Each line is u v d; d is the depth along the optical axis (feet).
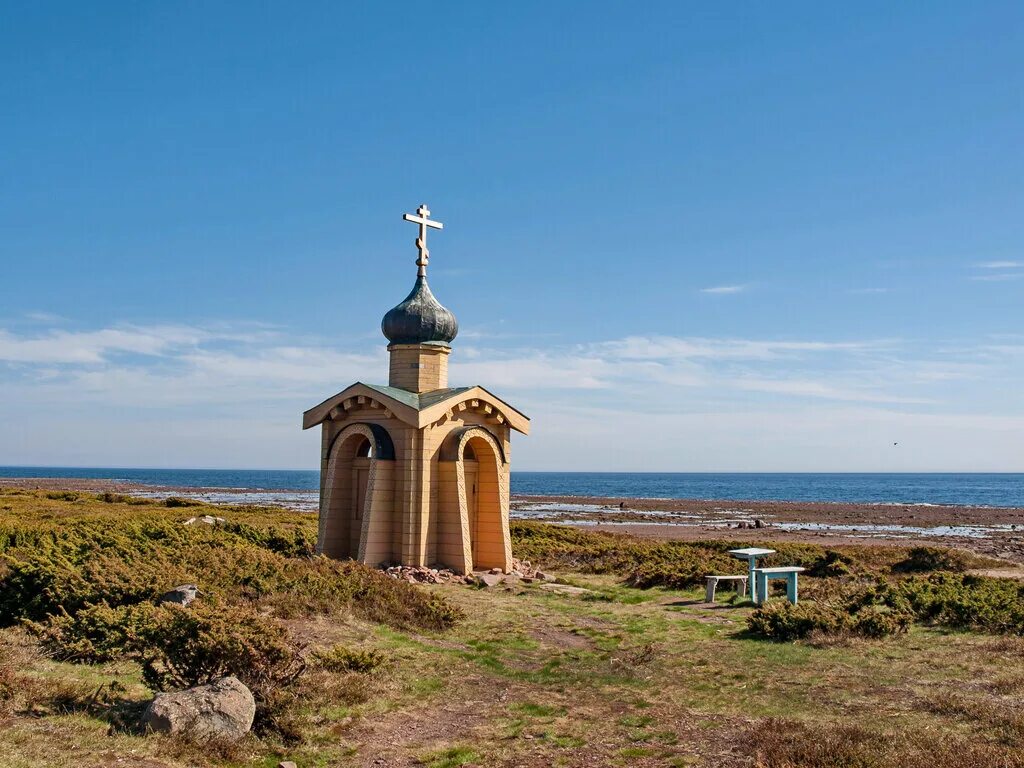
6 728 34.19
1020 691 45.52
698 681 50.60
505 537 95.71
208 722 36.76
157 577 58.44
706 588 86.79
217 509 206.08
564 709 44.75
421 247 99.60
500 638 62.85
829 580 98.73
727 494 637.71
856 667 53.16
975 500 522.88
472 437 94.63
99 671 45.19
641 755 37.37
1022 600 69.51
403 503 89.97
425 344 97.91
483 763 36.58
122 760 32.53
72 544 73.00
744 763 35.50
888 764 33.71
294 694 42.93
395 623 63.46
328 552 94.99
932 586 77.10
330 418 97.60
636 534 241.35
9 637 50.44
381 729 40.73
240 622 43.42
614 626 68.69
